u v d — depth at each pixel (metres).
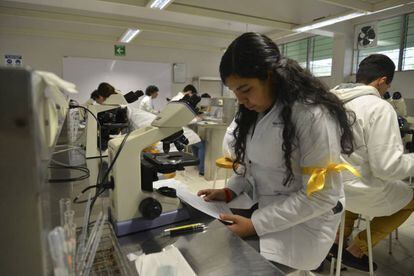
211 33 6.25
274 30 6.02
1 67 0.32
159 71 7.49
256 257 0.69
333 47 5.65
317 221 0.94
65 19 4.89
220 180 3.92
